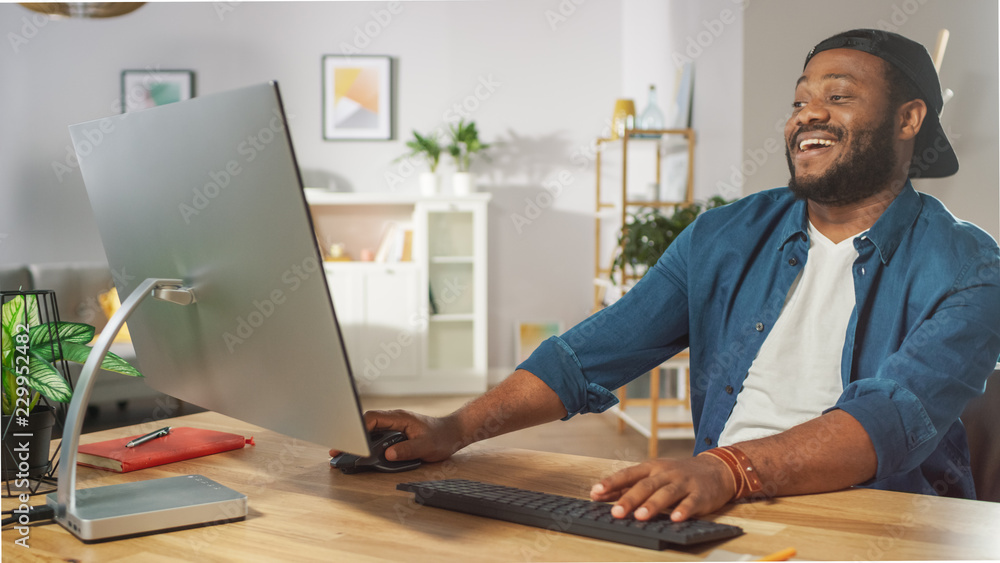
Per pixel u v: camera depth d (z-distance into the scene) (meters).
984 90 2.73
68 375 0.90
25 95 4.61
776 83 3.03
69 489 0.70
